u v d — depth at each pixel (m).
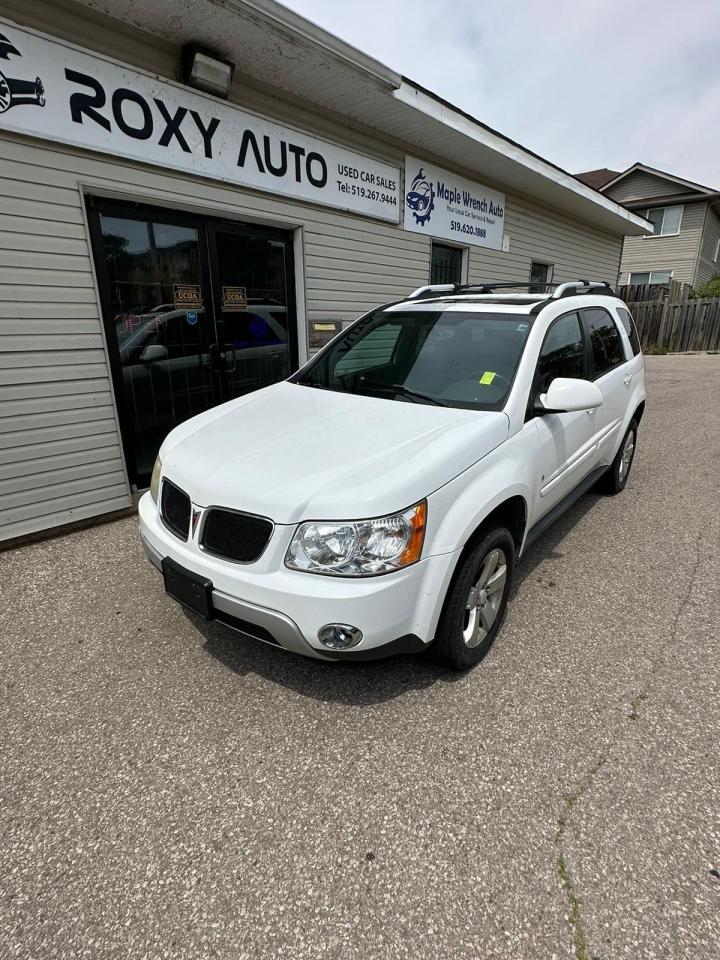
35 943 1.58
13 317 3.83
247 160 5.01
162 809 1.99
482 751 2.24
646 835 1.89
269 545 2.15
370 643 2.13
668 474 5.70
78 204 4.01
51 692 2.55
